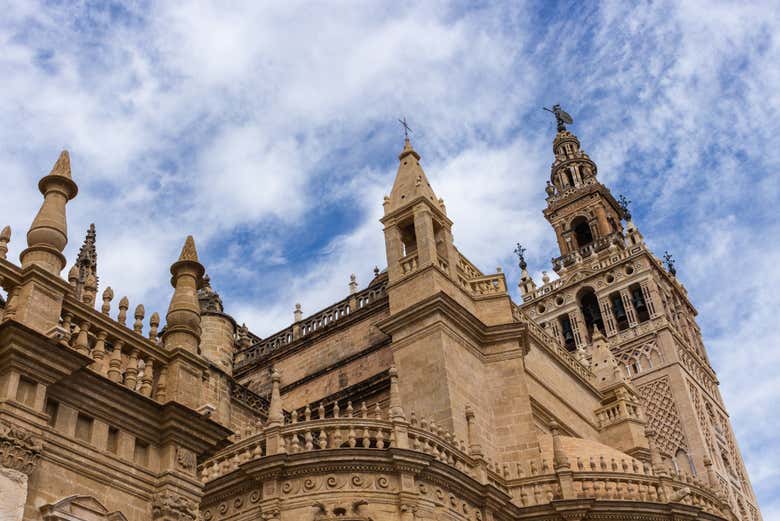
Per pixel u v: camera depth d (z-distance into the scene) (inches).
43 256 714.2
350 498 1070.4
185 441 752.3
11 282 684.7
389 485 1095.0
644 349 2842.0
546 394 1692.9
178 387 765.3
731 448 2898.6
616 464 1381.6
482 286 1610.5
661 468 1395.2
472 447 1267.2
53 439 655.1
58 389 677.9
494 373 1491.1
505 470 1357.0
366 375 1640.0
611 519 1286.9
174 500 717.9
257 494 1088.8
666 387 2733.8
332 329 1768.0
